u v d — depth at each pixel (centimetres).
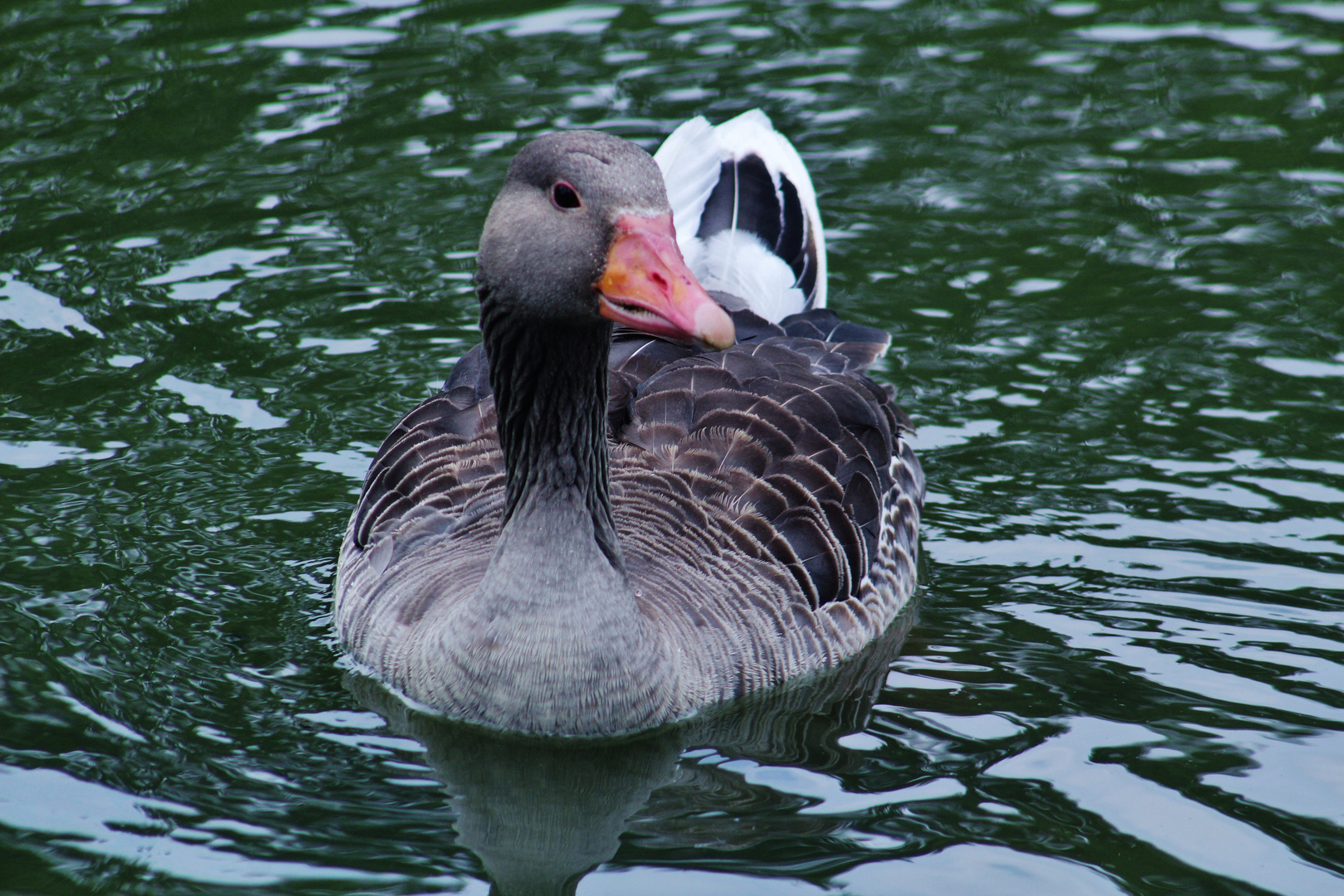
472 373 1335
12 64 2178
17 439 1449
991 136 2047
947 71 2216
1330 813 977
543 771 1050
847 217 1877
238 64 2197
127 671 1142
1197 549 1331
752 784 1030
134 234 1805
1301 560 1308
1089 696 1130
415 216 1862
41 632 1183
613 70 2195
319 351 1623
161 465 1431
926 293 1728
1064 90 2170
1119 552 1335
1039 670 1171
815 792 1016
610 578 1059
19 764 1017
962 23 2378
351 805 998
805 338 1429
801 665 1168
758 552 1177
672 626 1107
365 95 2120
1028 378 1588
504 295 1011
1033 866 924
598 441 1045
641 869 931
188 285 1719
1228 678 1149
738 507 1193
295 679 1148
